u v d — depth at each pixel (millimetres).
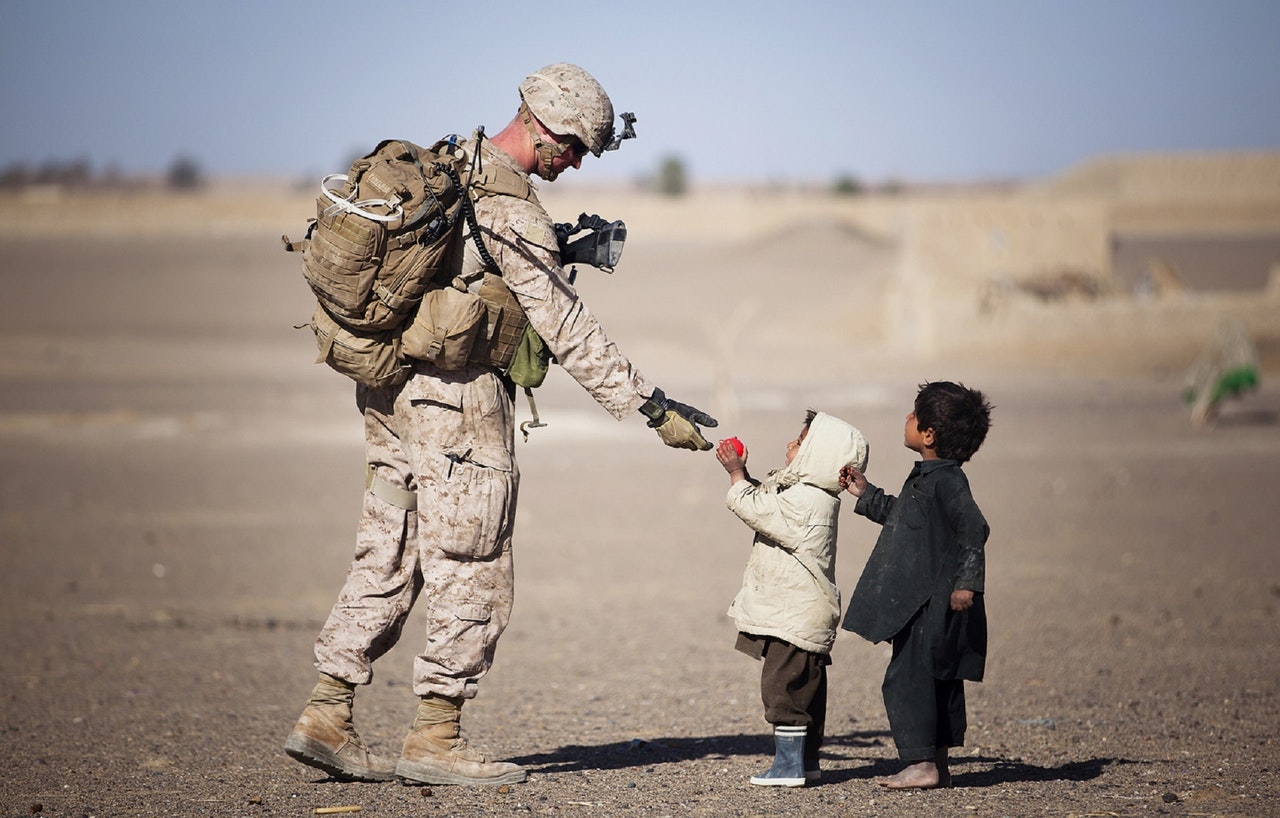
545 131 12539
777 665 12398
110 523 42188
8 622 28031
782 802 12109
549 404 77875
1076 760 14586
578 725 17703
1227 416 73250
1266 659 22812
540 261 12023
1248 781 13156
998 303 109625
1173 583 31578
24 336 109500
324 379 89250
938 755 12641
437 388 12195
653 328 122438
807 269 150125
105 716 18609
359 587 12836
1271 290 114188
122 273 147250
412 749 12789
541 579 33562
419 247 11641
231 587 32500
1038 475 52625
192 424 68188
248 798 12703
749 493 12172
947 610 12047
